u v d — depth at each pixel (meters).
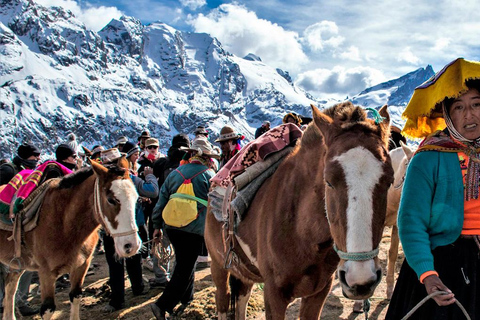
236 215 3.79
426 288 2.14
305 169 3.12
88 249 5.28
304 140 3.16
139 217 7.28
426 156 2.33
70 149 6.61
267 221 3.36
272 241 3.25
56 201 5.11
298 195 3.16
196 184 5.36
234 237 3.83
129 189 4.85
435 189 2.30
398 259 7.04
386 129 2.76
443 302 2.06
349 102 2.95
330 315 5.28
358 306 5.26
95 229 5.21
